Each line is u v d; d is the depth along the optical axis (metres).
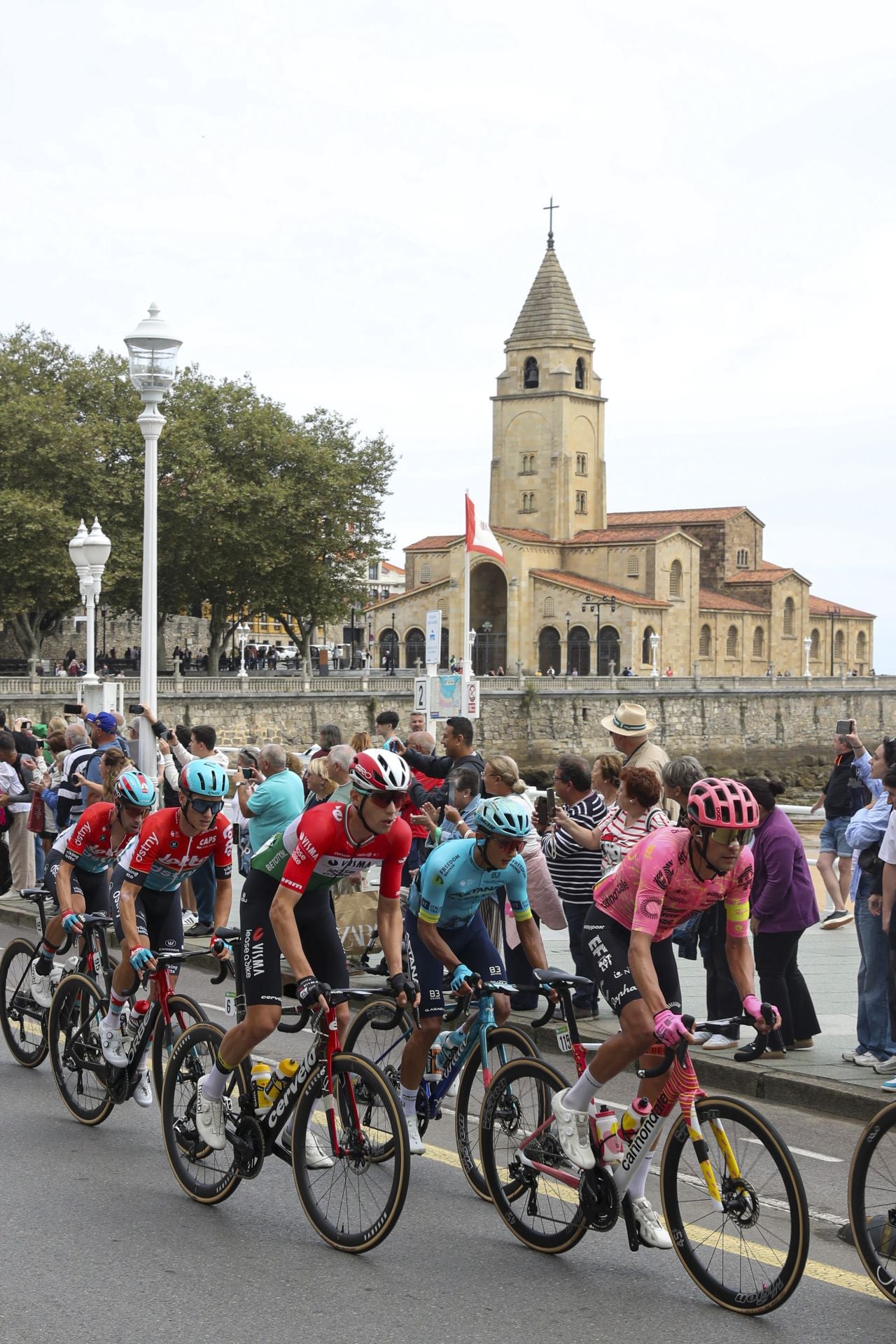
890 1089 10.14
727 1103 6.50
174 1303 6.45
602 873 12.41
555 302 122.94
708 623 121.06
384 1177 7.01
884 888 10.41
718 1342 6.09
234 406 82.25
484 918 12.67
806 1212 6.20
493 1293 6.64
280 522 79.69
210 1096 7.76
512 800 7.93
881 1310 6.51
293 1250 7.19
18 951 11.27
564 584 110.31
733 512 131.88
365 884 14.87
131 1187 8.23
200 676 78.00
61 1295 6.52
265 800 13.16
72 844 10.41
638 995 6.89
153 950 9.33
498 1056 7.88
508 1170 7.42
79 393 77.88
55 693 63.72
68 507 73.38
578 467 123.06
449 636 113.75
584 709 91.50
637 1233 6.88
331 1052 7.25
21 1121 9.67
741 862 6.89
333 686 77.00
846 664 144.50
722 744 100.19
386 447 86.12
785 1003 11.30
